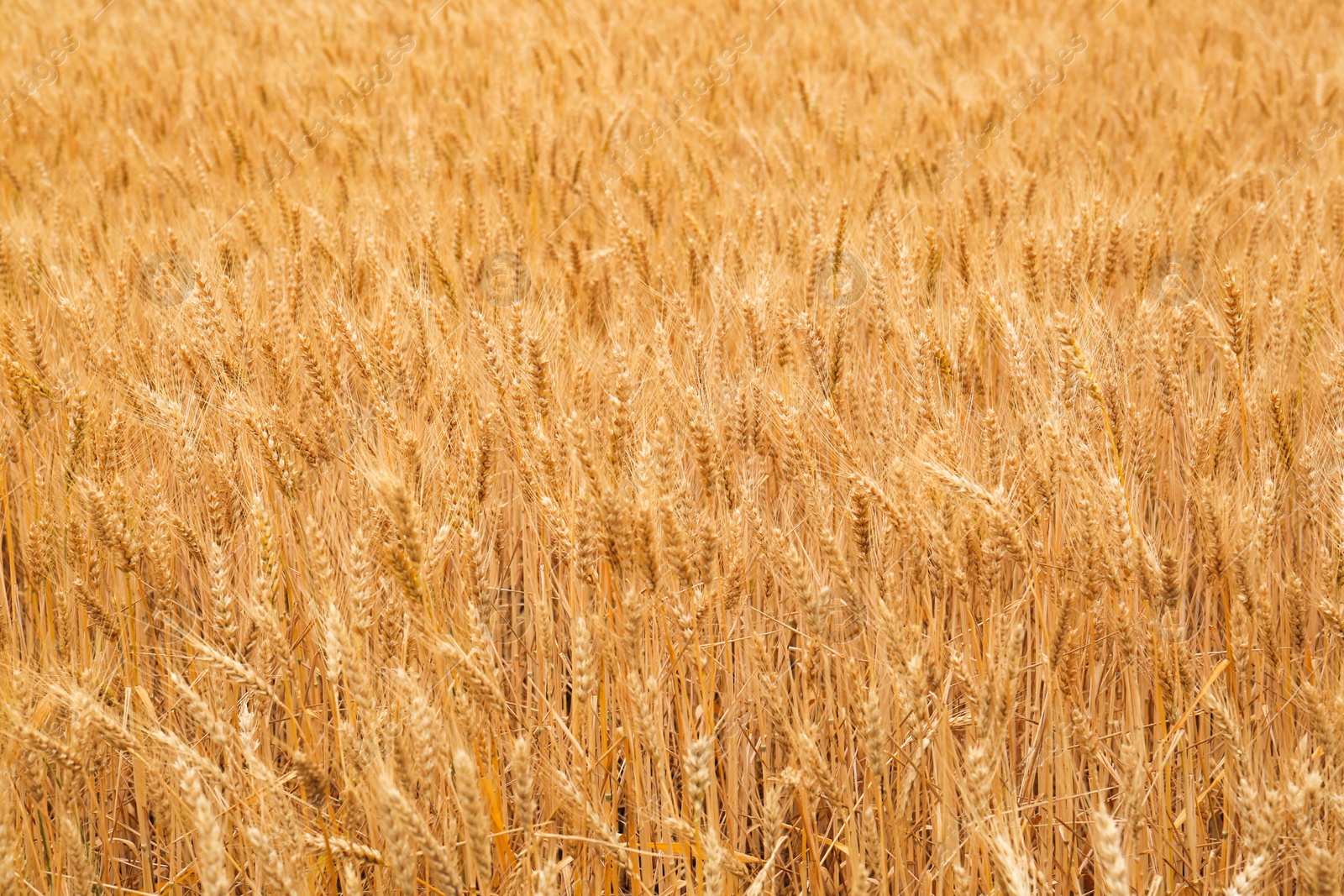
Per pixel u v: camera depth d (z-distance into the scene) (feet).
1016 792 9.24
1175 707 8.04
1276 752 8.84
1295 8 42.24
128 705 7.93
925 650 7.96
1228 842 7.86
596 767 8.48
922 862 8.75
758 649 7.85
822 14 41.81
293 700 8.97
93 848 8.51
